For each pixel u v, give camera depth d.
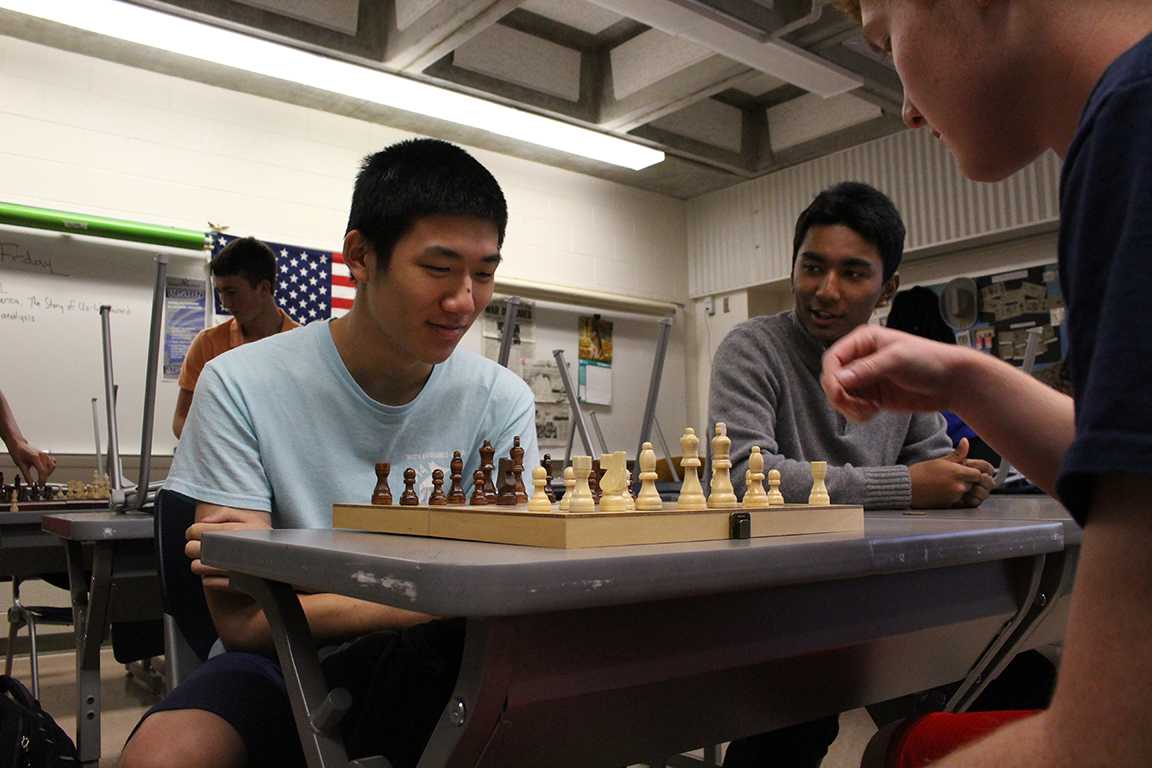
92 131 4.27
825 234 1.74
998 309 5.21
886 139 5.52
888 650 0.87
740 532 0.76
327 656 1.05
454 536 0.76
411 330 1.15
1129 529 0.36
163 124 4.47
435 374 1.31
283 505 1.20
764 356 1.78
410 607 0.54
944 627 0.90
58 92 4.19
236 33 3.98
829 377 0.80
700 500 0.85
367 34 4.24
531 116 4.95
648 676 0.62
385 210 1.12
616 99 4.98
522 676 0.56
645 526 0.70
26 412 3.97
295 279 4.79
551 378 5.84
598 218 6.21
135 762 0.88
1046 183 4.81
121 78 4.37
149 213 4.39
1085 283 0.39
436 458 1.31
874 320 5.63
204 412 1.17
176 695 0.96
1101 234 0.39
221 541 0.80
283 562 0.69
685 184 6.37
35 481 3.82
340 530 0.89
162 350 4.30
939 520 1.02
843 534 0.80
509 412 1.41
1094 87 0.43
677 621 0.64
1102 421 0.36
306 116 4.95
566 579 0.54
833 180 5.78
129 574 1.89
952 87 0.53
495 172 5.72
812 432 1.82
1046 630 1.11
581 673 0.59
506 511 0.73
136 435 4.21
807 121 5.64
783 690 0.80
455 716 0.57
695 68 4.55
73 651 3.87
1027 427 0.73
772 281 6.13
